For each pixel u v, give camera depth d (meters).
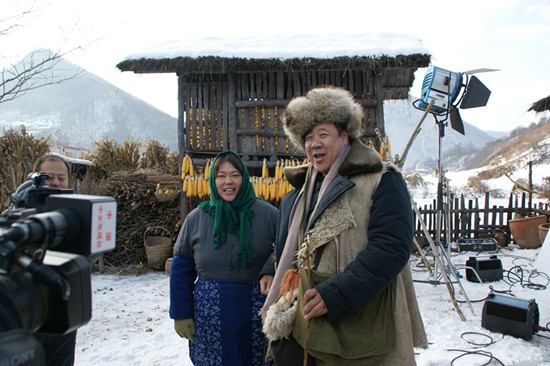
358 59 6.45
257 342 2.39
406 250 1.75
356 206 1.81
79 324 1.09
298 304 1.89
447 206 5.92
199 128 7.34
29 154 8.20
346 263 1.80
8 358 0.80
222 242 2.41
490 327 4.30
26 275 0.97
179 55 6.61
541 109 8.55
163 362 3.72
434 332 4.30
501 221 9.51
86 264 1.13
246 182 2.52
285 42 7.11
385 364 1.79
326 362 1.78
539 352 3.78
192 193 7.17
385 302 1.79
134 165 10.16
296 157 7.29
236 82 7.28
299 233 2.02
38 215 1.06
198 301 2.43
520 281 6.27
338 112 1.91
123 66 6.73
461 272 6.88
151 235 7.87
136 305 5.46
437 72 5.50
